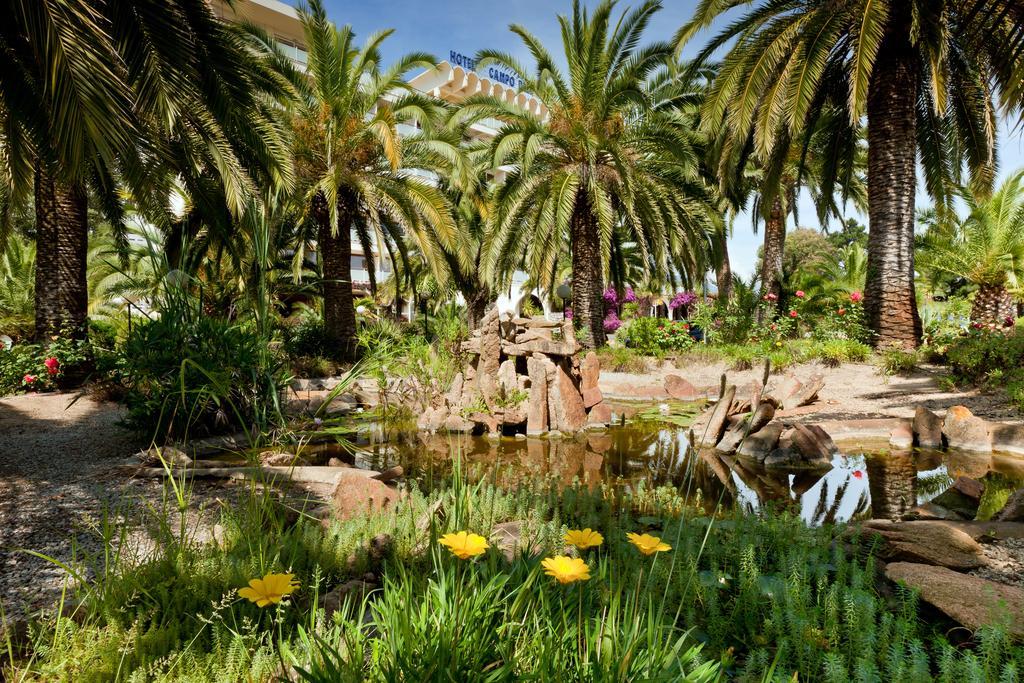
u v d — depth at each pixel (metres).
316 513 3.11
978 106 11.54
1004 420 6.02
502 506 3.17
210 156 9.45
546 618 1.20
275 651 1.44
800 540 2.54
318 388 9.62
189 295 5.57
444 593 1.16
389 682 0.96
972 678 1.37
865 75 9.20
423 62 14.08
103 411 7.50
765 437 5.29
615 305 22.97
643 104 13.62
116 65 5.13
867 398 8.05
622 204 14.29
